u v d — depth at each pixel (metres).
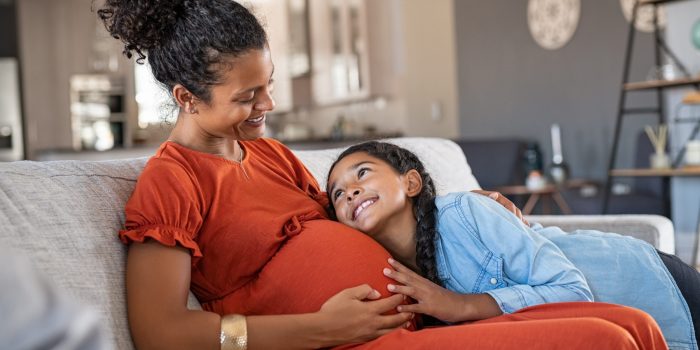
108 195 1.25
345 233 1.27
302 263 1.22
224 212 1.27
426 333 1.09
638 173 4.58
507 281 1.30
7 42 8.84
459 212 1.34
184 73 1.27
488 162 5.74
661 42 4.81
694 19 4.69
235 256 1.26
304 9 7.47
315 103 7.56
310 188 1.57
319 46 7.35
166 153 1.29
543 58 6.05
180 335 1.08
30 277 0.36
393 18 6.79
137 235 1.15
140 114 8.76
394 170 1.38
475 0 6.50
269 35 1.41
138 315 1.10
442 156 2.26
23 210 1.11
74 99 8.69
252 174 1.38
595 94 5.71
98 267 1.13
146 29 1.28
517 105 6.26
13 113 8.57
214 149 1.36
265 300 1.23
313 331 1.11
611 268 1.44
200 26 1.25
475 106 6.57
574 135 5.88
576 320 1.04
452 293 1.24
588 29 5.72
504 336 1.04
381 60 6.73
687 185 4.71
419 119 6.89
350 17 6.81
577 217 2.21
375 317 1.16
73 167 1.26
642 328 1.08
